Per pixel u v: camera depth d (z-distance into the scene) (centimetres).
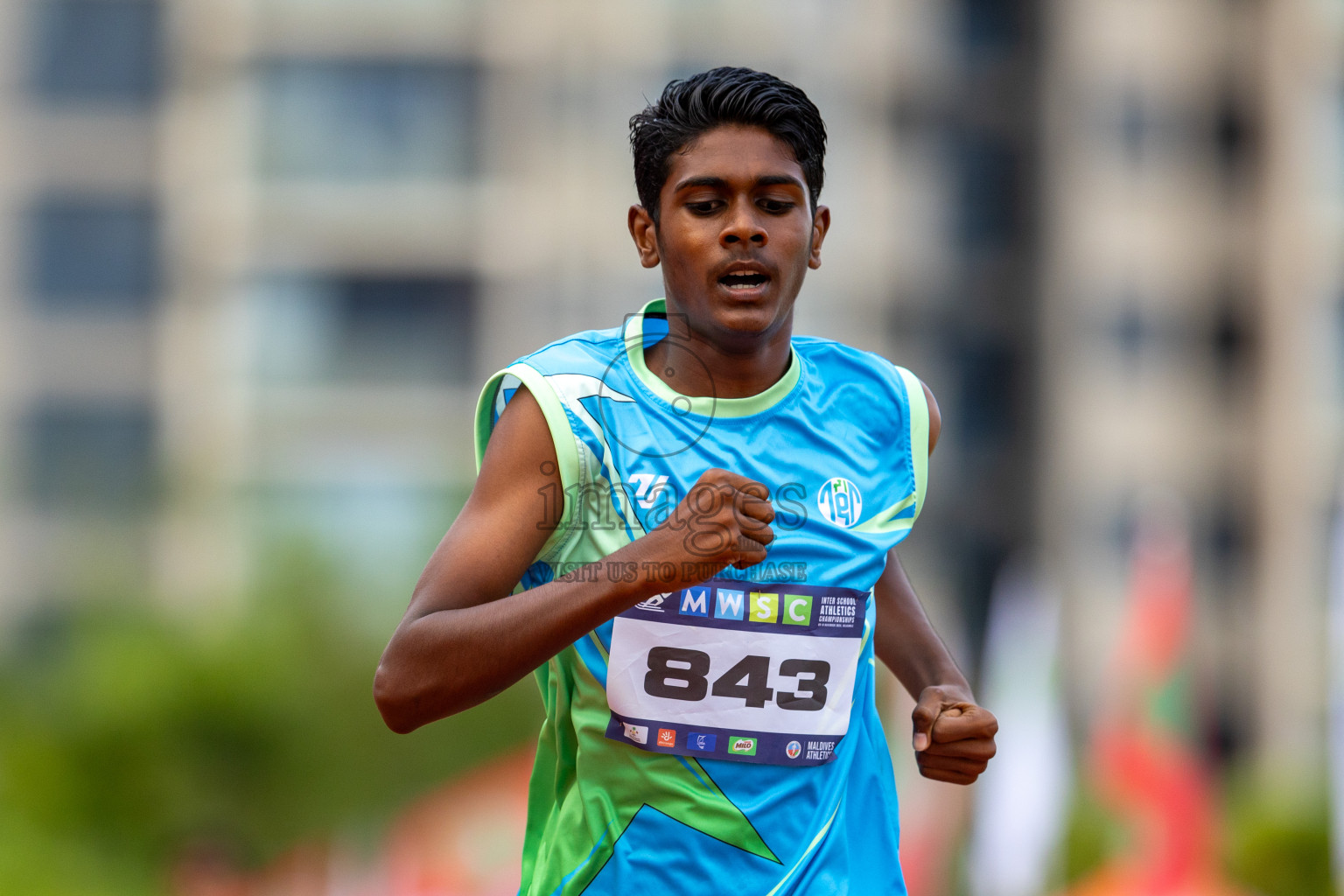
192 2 8475
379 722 6069
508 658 670
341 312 8262
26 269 8650
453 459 8094
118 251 8669
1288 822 5394
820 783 746
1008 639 3734
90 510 8400
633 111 8144
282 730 5781
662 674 724
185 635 5988
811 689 735
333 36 8244
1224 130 9294
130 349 8606
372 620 6281
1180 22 9281
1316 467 9019
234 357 8231
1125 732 3603
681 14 8144
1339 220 9075
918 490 784
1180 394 9219
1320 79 9112
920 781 3466
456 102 8250
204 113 8438
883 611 871
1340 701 3278
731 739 725
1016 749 3647
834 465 765
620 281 8188
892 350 8694
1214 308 9269
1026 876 3553
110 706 5681
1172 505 9112
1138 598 3666
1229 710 9044
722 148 723
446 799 4491
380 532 8050
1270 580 9075
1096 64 9269
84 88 8681
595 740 738
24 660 6500
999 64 9194
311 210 8238
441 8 8238
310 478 8138
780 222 731
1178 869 3475
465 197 8231
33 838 5350
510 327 8225
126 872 5478
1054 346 9100
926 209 8975
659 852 726
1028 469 9131
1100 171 9262
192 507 8088
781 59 8206
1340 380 9100
